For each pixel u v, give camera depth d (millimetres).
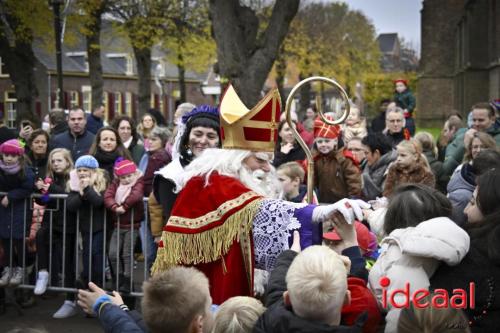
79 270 6184
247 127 3164
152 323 2488
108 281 6613
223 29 13141
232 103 3273
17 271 5926
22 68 21688
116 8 22812
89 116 10344
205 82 49812
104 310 2795
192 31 24672
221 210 3064
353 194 5949
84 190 5746
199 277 2584
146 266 5922
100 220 5859
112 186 5891
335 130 6066
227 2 13141
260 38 13398
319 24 37312
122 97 44719
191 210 3150
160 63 44438
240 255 3047
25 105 21781
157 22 23125
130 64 44781
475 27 34594
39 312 5988
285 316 2432
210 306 2582
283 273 2775
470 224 3031
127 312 2854
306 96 35188
